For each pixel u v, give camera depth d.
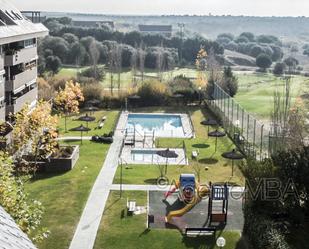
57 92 71.12
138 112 74.00
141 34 148.88
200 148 54.22
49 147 42.16
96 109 70.69
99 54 115.00
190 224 33.19
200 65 106.81
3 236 9.15
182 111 74.94
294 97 89.06
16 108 49.94
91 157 49.72
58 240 30.30
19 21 54.66
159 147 54.66
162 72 104.00
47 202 36.62
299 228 30.52
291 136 43.22
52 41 117.31
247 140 52.16
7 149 40.53
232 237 31.14
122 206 36.25
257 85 110.56
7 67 48.97
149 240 30.55
